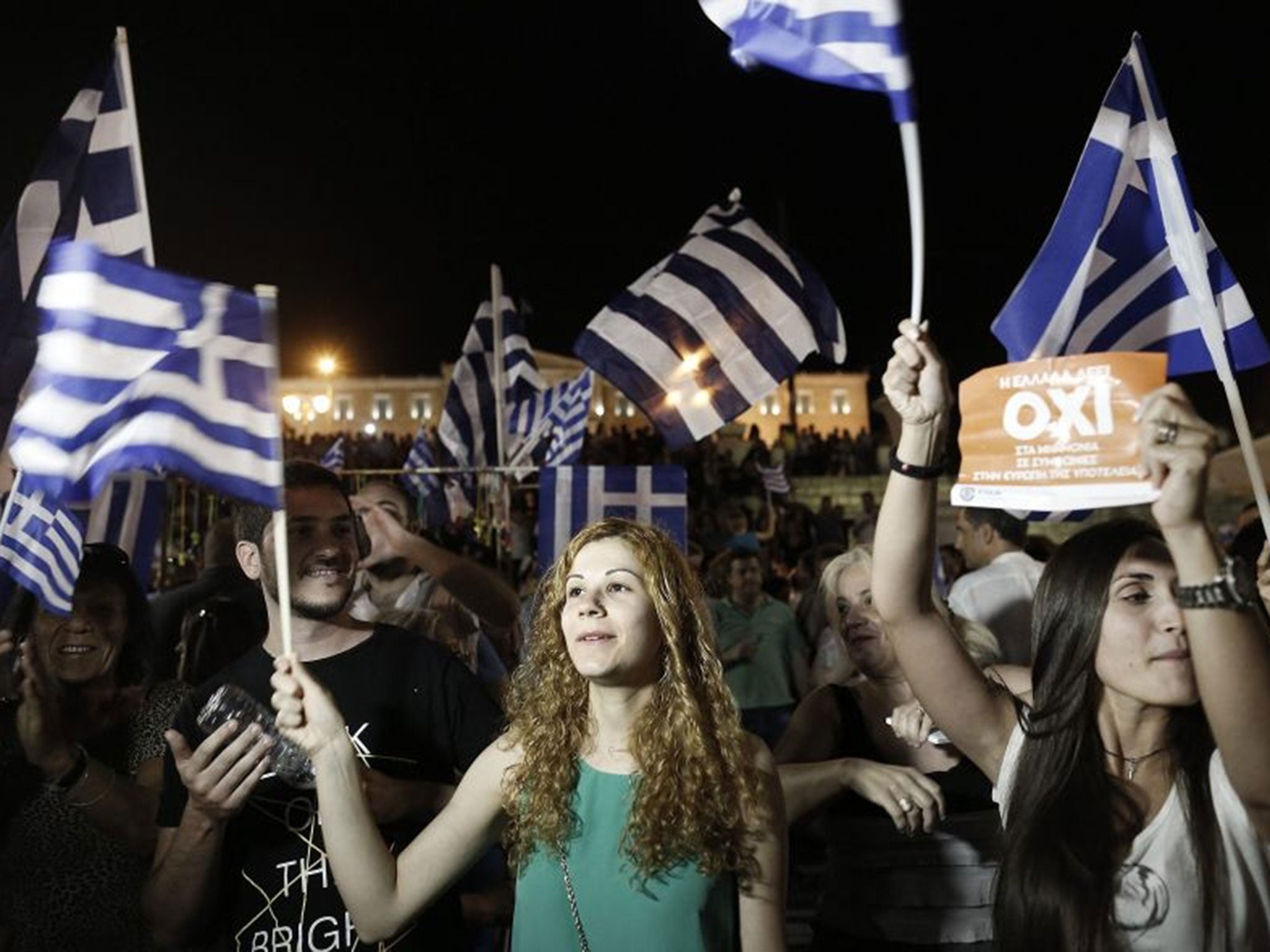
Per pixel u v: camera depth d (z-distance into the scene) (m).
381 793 3.32
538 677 3.04
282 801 3.38
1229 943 2.54
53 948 3.61
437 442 28.81
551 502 6.69
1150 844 2.60
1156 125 2.91
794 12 2.48
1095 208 3.12
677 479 6.69
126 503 5.34
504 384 10.48
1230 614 2.37
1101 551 2.71
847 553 4.00
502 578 5.41
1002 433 2.55
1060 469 2.50
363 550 3.74
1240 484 6.83
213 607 5.15
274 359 3.08
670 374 6.09
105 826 3.57
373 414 59.44
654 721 2.88
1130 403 2.46
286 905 3.33
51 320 3.06
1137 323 3.13
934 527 2.80
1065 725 2.70
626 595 2.93
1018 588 5.72
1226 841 2.58
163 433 3.06
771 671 9.49
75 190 4.39
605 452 31.62
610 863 2.83
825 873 3.89
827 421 61.94
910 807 3.32
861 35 2.45
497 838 3.09
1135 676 2.63
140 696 4.00
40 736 3.52
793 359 6.13
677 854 2.78
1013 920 2.64
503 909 4.19
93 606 3.89
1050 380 2.52
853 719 3.90
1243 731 2.42
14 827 3.65
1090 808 2.63
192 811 3.17
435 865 3.00
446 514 10.93
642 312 6.15
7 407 4.24
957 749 3.32
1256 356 3.08
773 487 23.91
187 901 3.22
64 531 3.75
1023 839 2.67
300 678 2.97
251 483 3.03
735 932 2.85
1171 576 2.64
